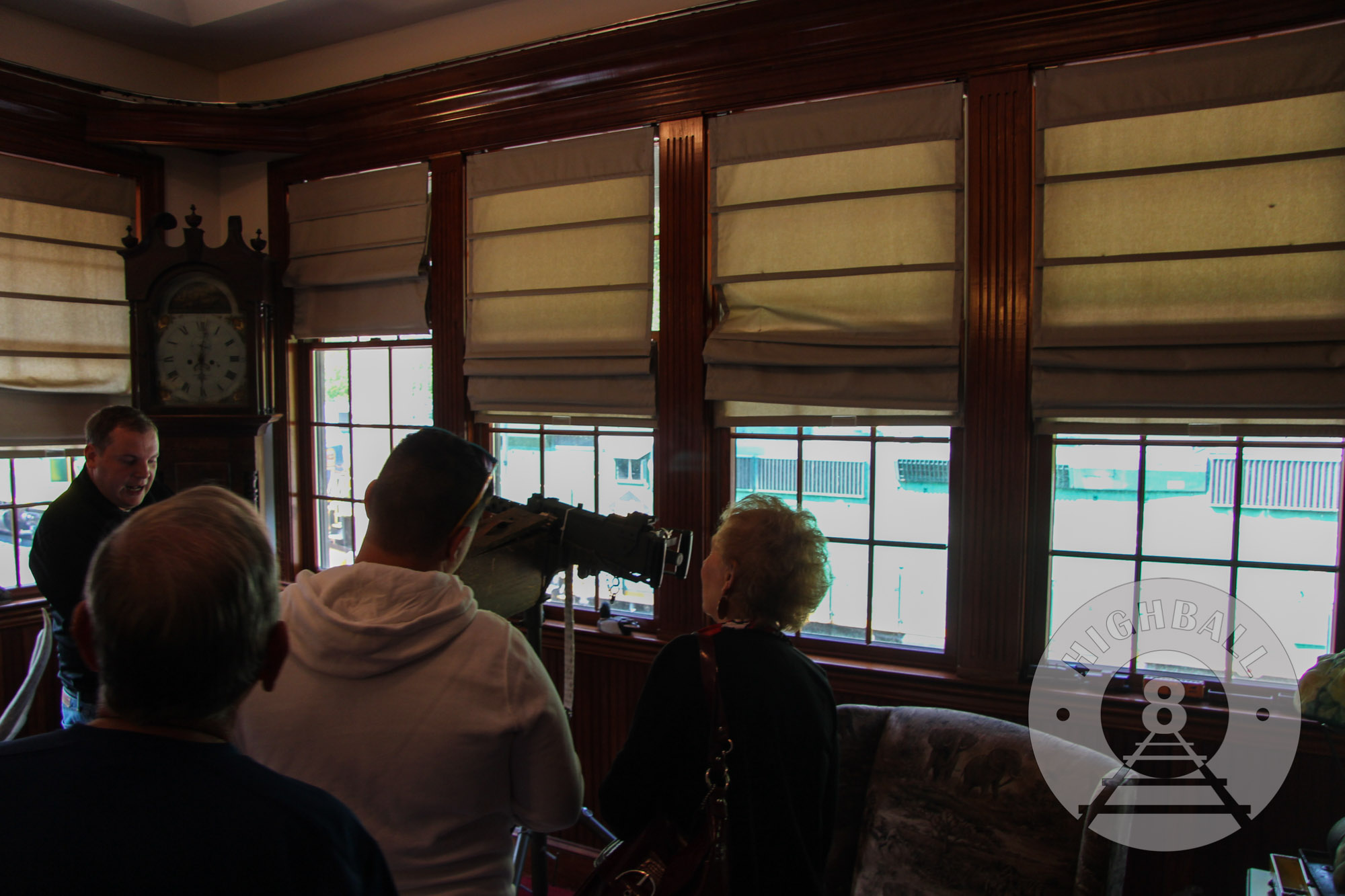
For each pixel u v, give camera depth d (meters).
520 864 1.68
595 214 2.60
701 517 2.49
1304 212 1.81
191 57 3.30
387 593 0.89
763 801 1.01
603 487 2.78
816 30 2.22
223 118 3.01
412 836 0.85
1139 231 1.96
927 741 1.74
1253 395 1.83
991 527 2.12
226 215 3.45
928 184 2.16
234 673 0.60
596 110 2.58
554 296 2.68
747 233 2.39
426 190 2.90
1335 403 1.76
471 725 0.86
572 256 2.65
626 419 2.64
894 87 2.20
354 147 3.05
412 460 0.96
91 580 0.60
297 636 0.88
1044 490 2.14
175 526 0.60
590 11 2.66
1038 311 2.05
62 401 3.05
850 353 2.21
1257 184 1.85
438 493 0.95
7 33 2.84
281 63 3.31
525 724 0.90
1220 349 1.87
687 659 1.08
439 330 2.91
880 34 2.16
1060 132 2.02
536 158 2.68
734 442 2.56
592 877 1.07
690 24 2.32
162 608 0.56
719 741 1.03
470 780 0.87
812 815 1.06
